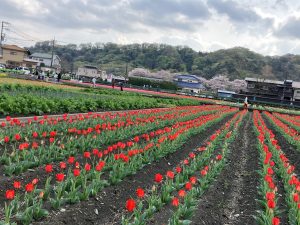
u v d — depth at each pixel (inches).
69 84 2679.6
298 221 307.3
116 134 633.0
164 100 2028.8
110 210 322.3
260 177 502.0
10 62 5167.3
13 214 270.7
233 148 753.6
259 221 320.2
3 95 813.9
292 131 933.2
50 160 419.2
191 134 823.7
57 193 302.8
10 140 488.7
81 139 510.6
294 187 392.8
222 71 7332.7
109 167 414.0
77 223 283.6
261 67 7677.2
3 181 339.0
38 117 805.9
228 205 389.1
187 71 7726.4
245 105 2554.1
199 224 313.6
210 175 446.6
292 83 4510.3
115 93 2018.9
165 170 495.2
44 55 6363.2
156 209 326.0
